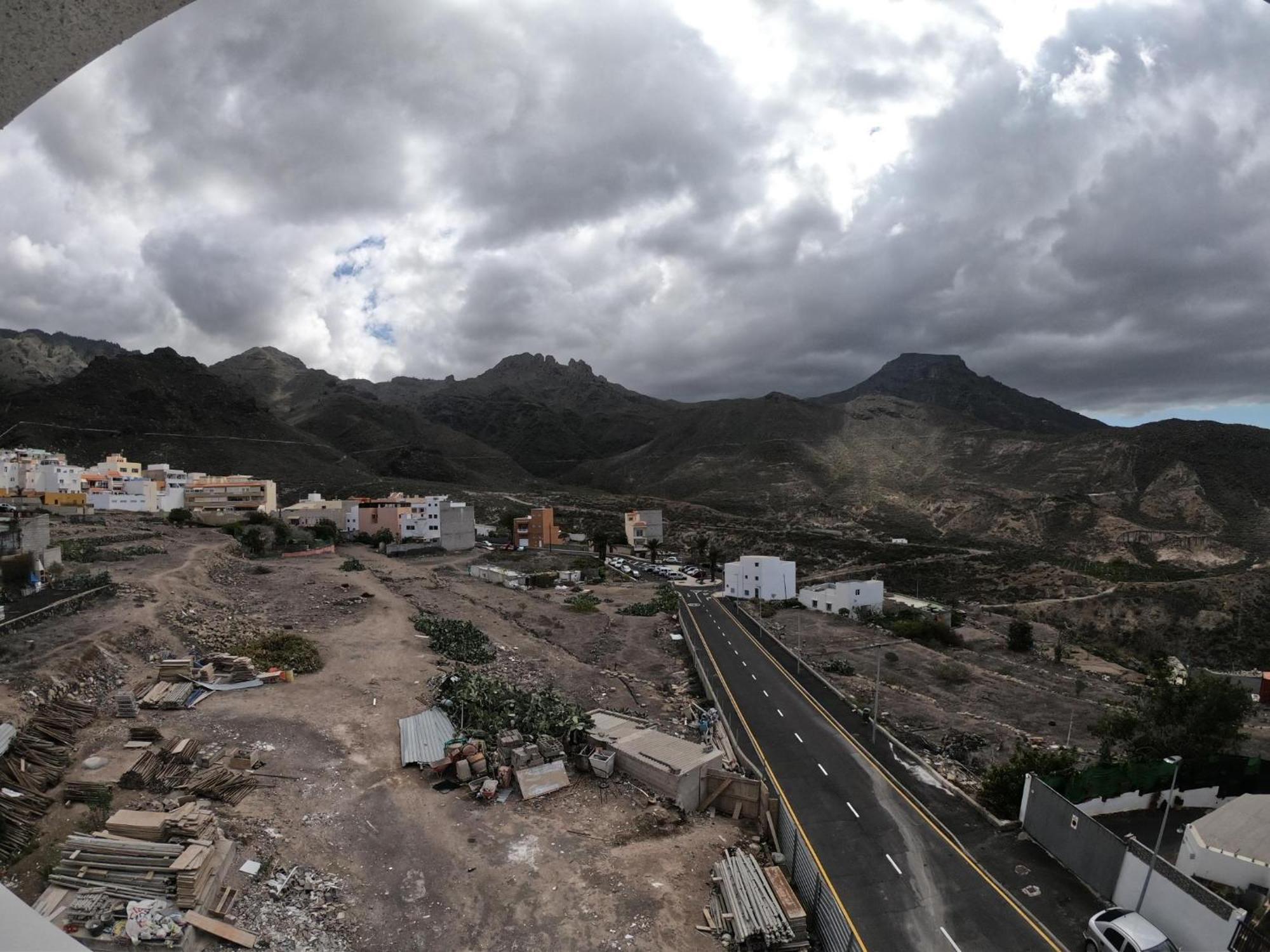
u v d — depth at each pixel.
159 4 3.39
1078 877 23.31
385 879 20.33
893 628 67.12
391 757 27.44
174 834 19.14
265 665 35.75
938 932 20.66
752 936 18.48
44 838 19.12
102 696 29.25
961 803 28.69
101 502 92.62
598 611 71.12
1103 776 26.91
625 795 26.38
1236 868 20.97
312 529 100.25
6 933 2.40
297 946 17.06
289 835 21.39
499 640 48.94
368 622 47.62
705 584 96.06
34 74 3.20
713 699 41.38
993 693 48.59
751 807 26.53
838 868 23.92
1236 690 29.52
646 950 18.23
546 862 21.70
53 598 39.12
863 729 37.53
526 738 29.20
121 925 16.14
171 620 39.22
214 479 113.69
